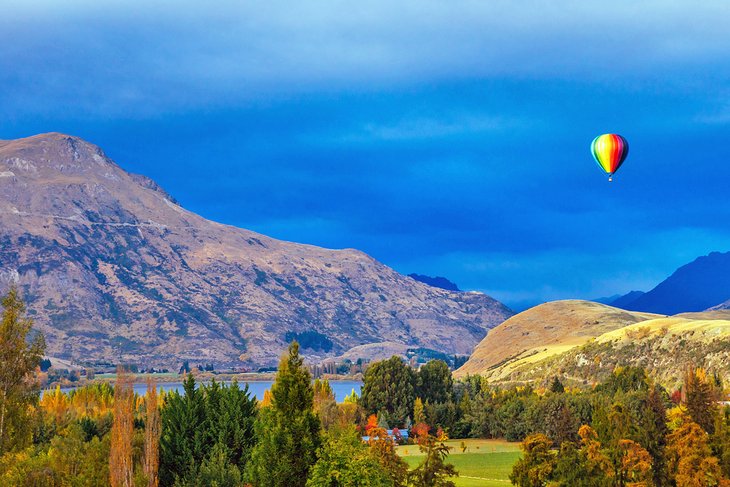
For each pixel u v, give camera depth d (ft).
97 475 386.93
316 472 325.01
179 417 419.95
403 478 386.32
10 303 370.73
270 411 347.36
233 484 391.24
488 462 616.80
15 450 378.53
